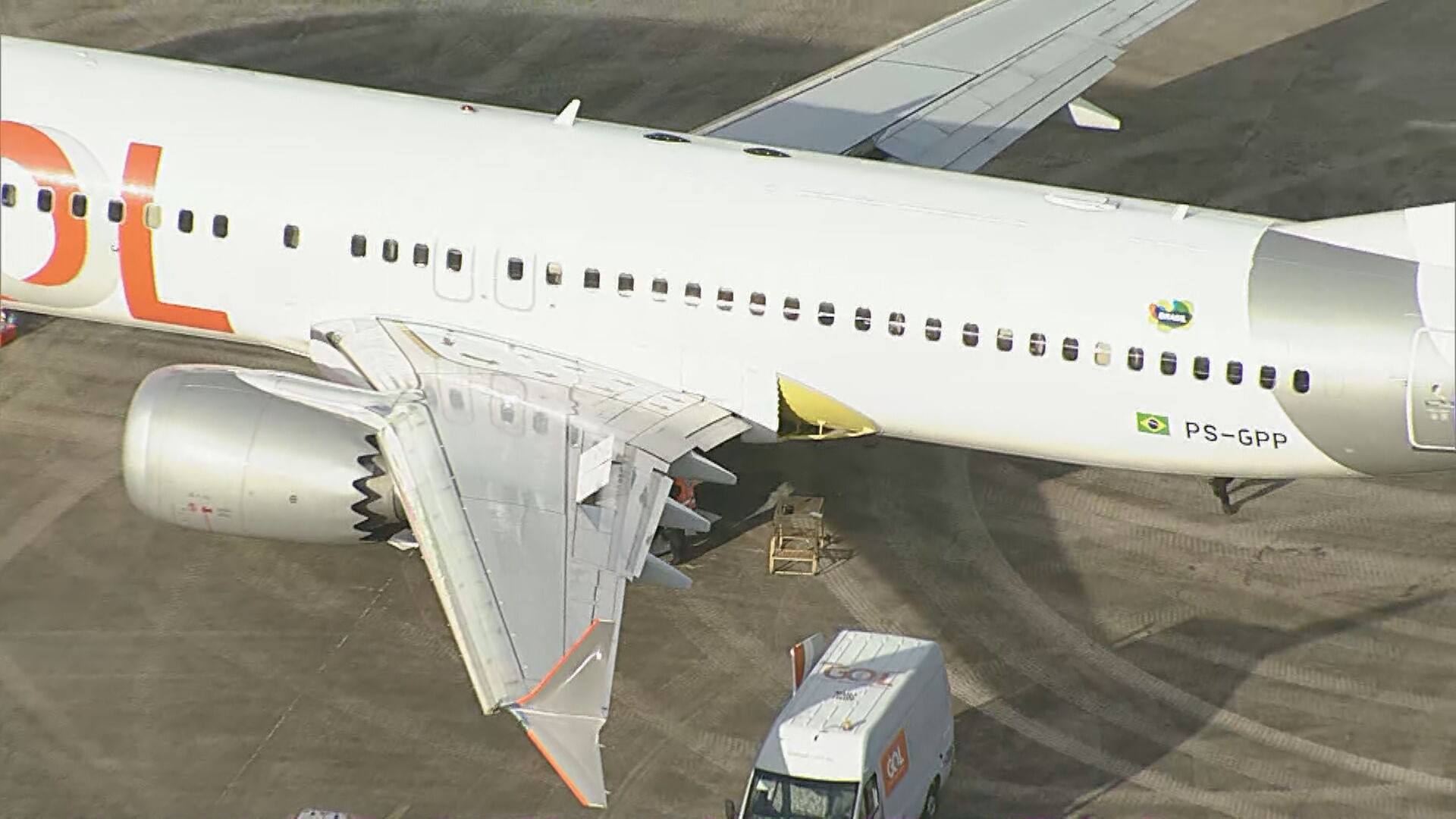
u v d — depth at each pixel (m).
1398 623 129.38
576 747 91.50
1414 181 175.88
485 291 128.00
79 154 128.12
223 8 192.00
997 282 125.19
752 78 187.00
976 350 125.31
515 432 119.69
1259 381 123.50
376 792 111.31
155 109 129.38
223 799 110.06
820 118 151.25
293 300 130.25
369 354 125.25
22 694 116.38
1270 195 173.00
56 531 129.88
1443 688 123.94
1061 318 124.50
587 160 129.50
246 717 116.19
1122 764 116.94
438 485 112.00
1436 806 114.50
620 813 111.12
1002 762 116.75
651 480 118.12
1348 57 194.62
